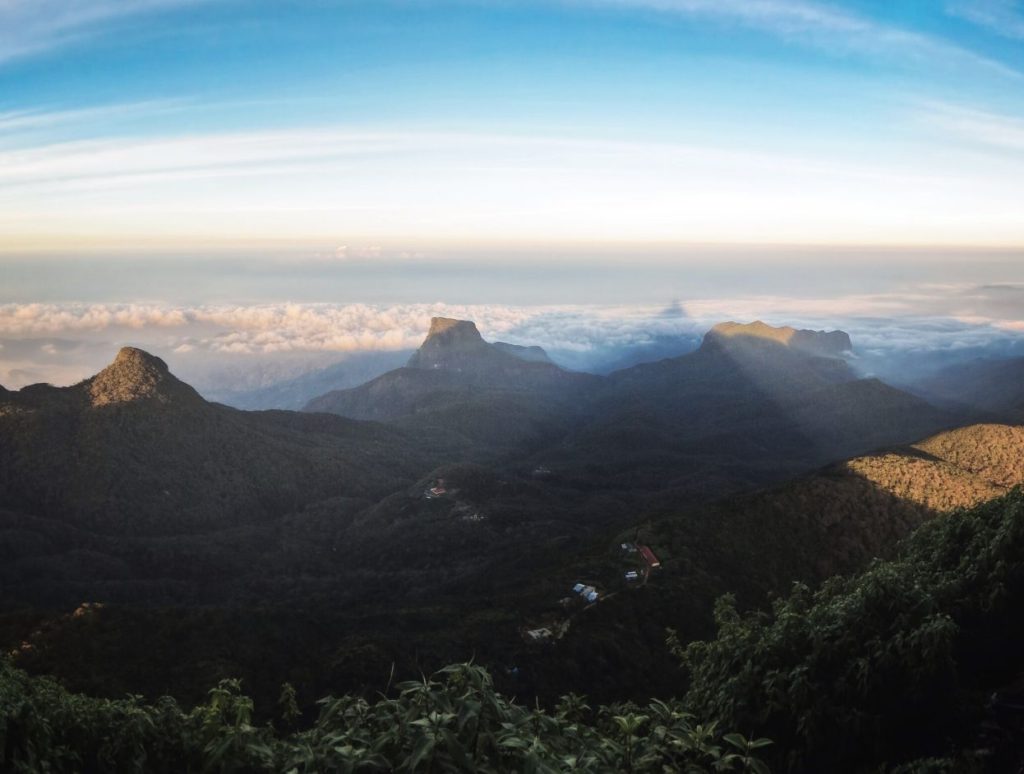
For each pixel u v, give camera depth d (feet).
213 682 105.19
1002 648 32.99
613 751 18.71
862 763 27.76
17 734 22.07
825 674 29.71
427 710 17.40
